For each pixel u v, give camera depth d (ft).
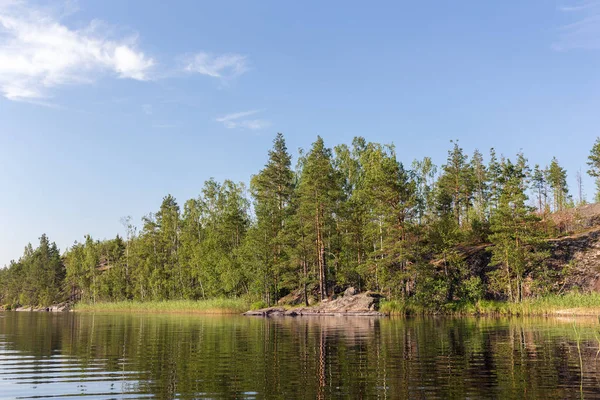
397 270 182.60
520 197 171.63
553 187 310.24
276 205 240.53
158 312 250.16
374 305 174.40
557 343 72.38
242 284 256.11
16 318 209.05
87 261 390.21
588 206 234.38
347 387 41.81
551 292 168.76
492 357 58.80
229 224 272.10
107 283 371.15
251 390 41.06
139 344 79.66
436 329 102.58
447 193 251.60
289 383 43.91
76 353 69.41
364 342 77.82
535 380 44.04
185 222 334.24
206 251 279.08
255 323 135.54
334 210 217.36
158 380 46.32
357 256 218.18
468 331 95.66
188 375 48.78
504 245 171.73
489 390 39.99
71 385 44.60
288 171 252.01
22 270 528.22
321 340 81.71
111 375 49.67
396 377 46.21
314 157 212.02
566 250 185.37
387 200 180.86
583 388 40.45
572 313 143.64
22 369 54.75
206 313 225.97
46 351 72.64
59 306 416.26
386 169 184.75
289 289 241.96
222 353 65.82
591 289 164.86
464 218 254.47
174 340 85.66
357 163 283.59
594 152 234.79
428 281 173.17
